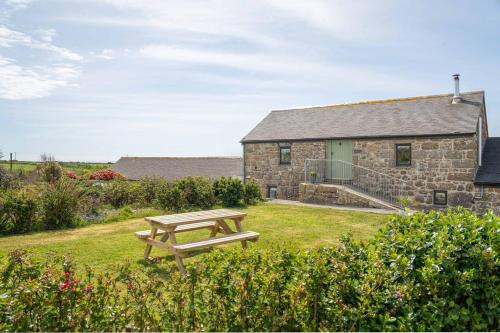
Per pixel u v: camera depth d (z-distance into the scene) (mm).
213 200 14250
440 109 15781
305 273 3168
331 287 3201
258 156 19344
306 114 20234
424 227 4020
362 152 16234
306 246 8023
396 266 3445
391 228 4207
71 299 2912
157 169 28484
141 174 28016
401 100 17859
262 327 2986
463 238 3600
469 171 13680
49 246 8008
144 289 3328
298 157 18000
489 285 3371
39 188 11070
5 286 3020
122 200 14211
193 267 3305
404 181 15156
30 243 8312
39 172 18578
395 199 15273
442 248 3480
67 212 10383
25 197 9922
